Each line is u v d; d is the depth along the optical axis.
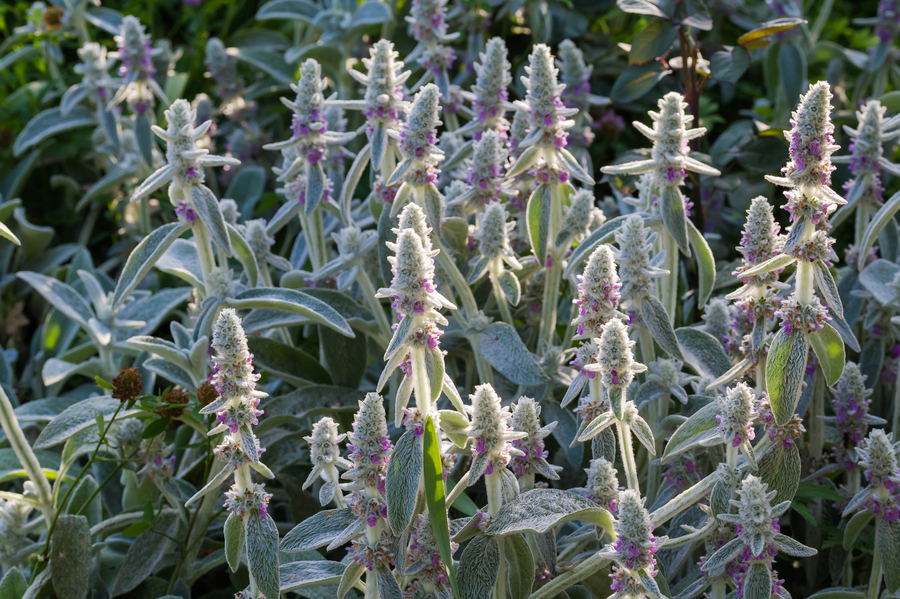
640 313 1.89
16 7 5.14
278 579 1.50
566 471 2.30
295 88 2.32
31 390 3.43
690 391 2.36
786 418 1.59
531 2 3.78
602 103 3.27
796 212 1.54
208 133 4.20
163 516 2.25
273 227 2.58
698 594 1.80
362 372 2.51
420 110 1.93
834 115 3.64
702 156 2.92
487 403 1.43
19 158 4.38
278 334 2.70
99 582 2.22
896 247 2.55
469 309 2.18
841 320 1.99
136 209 4.02
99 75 3.87
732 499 1.55
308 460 2.50
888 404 2.45
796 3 3.79
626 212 2.93
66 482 2.55
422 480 1.50
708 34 3.74
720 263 2.95
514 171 2.11
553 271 2.24
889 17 3.73
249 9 5.38
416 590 1.50
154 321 2.88
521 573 1.57
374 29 4.43
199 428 2.20
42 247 3.94
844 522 2.15
